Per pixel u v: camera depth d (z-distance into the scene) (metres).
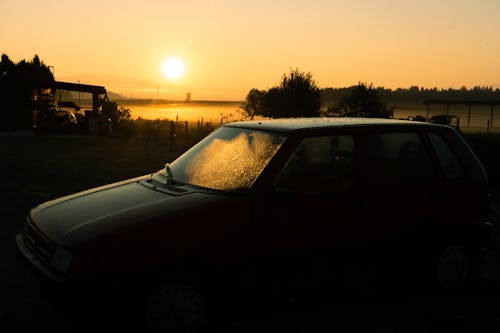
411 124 5.21
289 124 4.83
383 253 4.79
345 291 5.21
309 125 4.72
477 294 5.35
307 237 4.35
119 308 3.69
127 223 3.81
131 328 3.97
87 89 29.11
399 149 4.98
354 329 4.38
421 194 4.96
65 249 3.71
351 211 4.55
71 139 25.27
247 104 43.00
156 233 3.79
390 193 4.77
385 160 4.86
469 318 4.71
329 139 4.62
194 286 3.96
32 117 28.53
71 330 4.20
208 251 3.92
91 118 27.98
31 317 4.45
